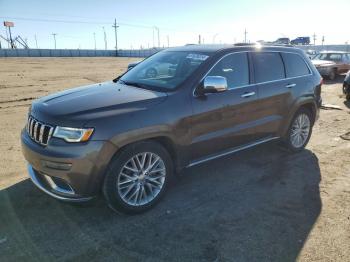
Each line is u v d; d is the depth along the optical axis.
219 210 3.77
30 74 20.94
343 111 9.23
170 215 3.65
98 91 3.97
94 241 3.17
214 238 3.25
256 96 4.63
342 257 3.01
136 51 91.75
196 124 3.92
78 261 2.90
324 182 4.54
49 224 3.43
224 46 4.59
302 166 5.09
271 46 5.16
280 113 5.11
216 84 3.82
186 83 3.92
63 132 3.18
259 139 4.92
